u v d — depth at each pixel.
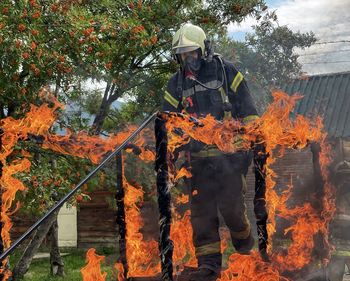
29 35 7.15
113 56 8.91
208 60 3.87
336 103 15.95
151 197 8.43
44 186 7.73
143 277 3.77
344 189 5.77
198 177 3.76
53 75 7.79
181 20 10.33
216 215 3.75
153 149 3.54
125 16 9.70
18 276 9.23
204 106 3.84
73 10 7.94
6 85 7.20
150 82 10.92
